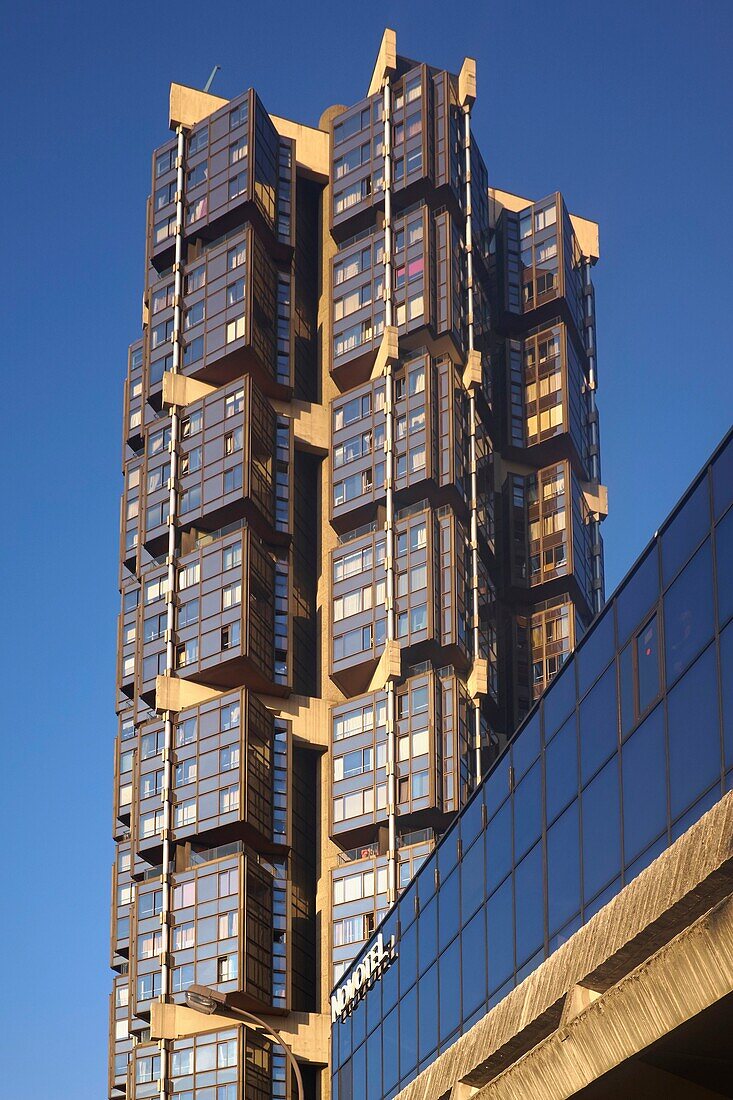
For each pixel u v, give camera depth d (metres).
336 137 130.75
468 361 122.31
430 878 39.91
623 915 22.14
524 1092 22.12
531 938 30.95
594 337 137.12
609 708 27.41
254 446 117.06
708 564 23.50
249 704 109.12
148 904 107.44
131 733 118.25
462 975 36.16
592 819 27.81
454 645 110.81
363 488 118.12
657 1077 20.12
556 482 125.88
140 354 130.88
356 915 106.25
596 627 28.39
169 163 129.50
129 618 122.50
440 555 113.62
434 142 126.88
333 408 122.25
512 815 32.81
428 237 123.19
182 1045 102.56
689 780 23.62
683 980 18.03
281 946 105.31
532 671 121.00
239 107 127.31
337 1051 50.31
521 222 134.88
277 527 117.19
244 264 122.38
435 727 108.25
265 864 107.94
